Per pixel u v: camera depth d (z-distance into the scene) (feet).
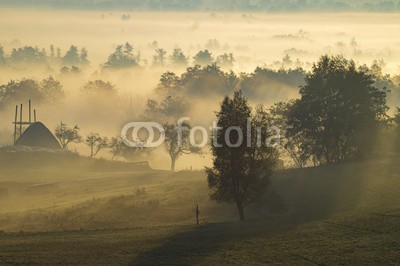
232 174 310.04
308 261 212.02
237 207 328.29
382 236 234.38
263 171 314.96
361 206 299.99
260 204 341.41
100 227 318.65
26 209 376.68
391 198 310.86
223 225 277.44
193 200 358.02
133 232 264.72
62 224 327.67
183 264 213.25
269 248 229.04
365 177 369.71
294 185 372.79
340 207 308.19
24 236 260.01
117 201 360.89
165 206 349.82
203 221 322.96
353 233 241.76
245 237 246.68
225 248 231.71
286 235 245.65
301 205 330.34
